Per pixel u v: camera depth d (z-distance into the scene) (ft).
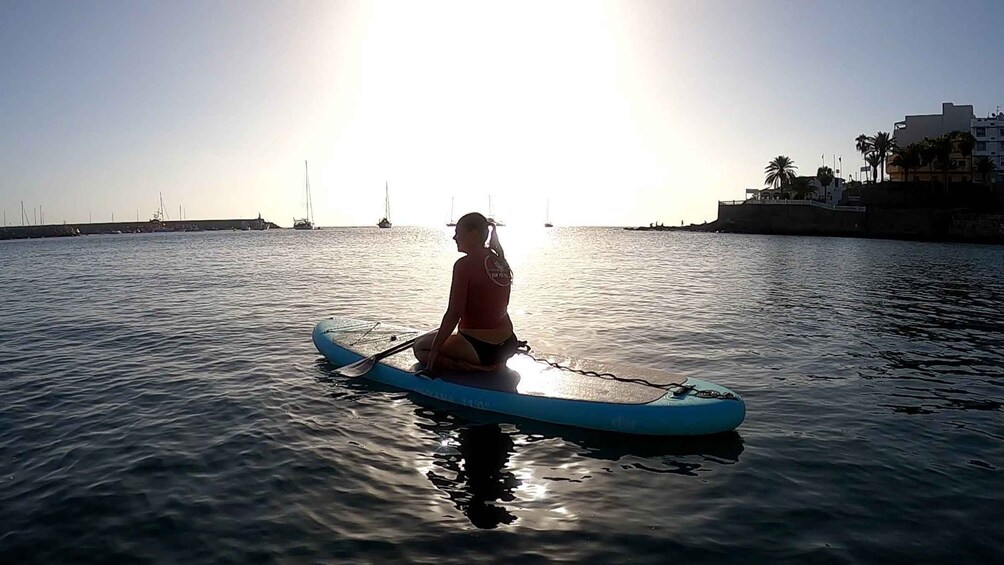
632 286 63.57
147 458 16.40
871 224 237.86
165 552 11.96
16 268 100.37
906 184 249.55
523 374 21.42
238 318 40.16
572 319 40.47
